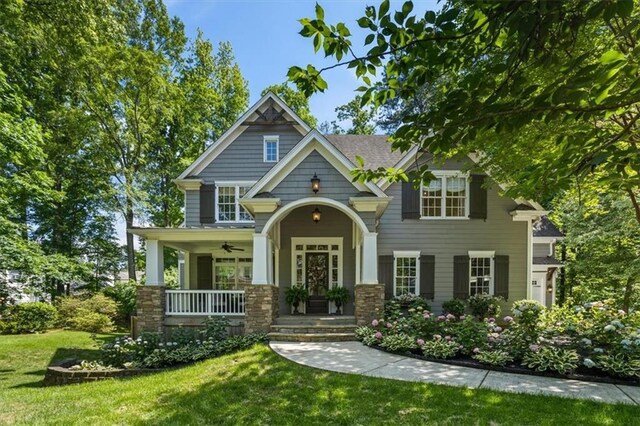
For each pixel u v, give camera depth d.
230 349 8.75
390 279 12.83
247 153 14.90
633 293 15.29
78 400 5.72
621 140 3.38
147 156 21.95
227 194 14.82
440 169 12.90
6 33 11.19
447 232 12.95
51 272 11.51
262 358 7.43
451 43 2.91
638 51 2.34
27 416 5.07
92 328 15.65
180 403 5.35
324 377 6.17
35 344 12.57
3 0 9.70
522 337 7.26
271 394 5.55
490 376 6.23
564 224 16.64
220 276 14.85
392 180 4.18
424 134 3.21
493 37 2.73
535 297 16.03
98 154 18.86
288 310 12.83
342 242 12.91
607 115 2.72
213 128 23.69
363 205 10.02
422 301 12.21
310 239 12.95
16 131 9.79
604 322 7.58
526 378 6.13
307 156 10.29
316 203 10.19
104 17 11.66
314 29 3.02
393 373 6.39
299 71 3.29
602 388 5.64
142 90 18.78
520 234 12.96
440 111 2.93
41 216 20.33
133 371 7.96
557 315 9.95
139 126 19.89
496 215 12.98
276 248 12.39
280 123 14.86
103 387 6.52
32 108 16.25
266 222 10.15
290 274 12.94
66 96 18.56
